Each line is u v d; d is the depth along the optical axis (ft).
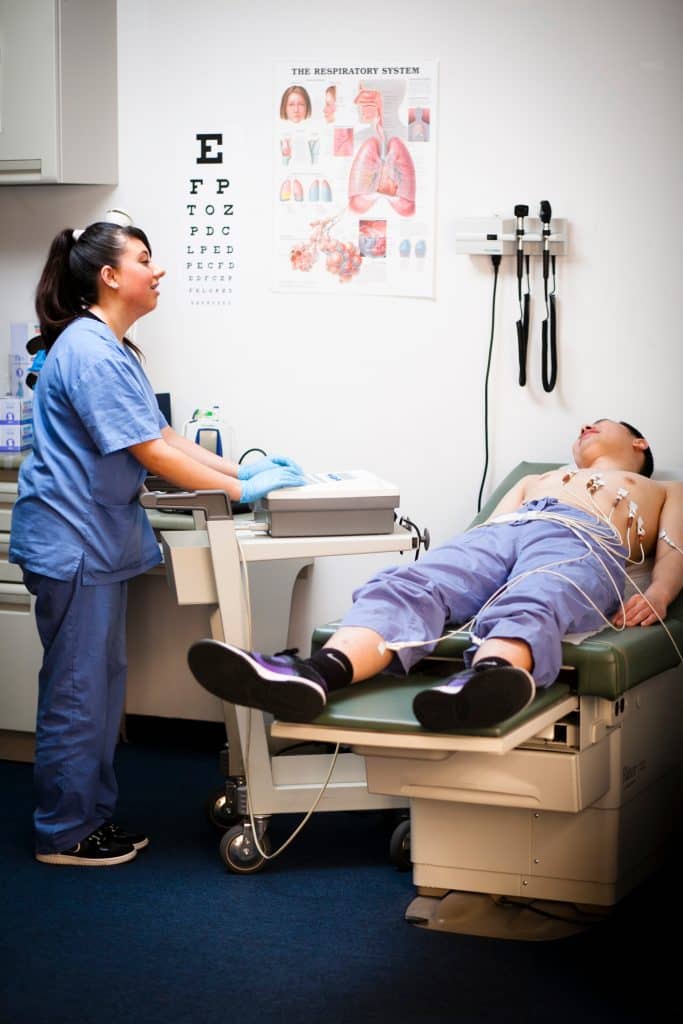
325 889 8.55
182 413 11.77
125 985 7.18
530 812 7.95
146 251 9.13
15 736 11.29
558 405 10.91
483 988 7.15
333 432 11.44
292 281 11.33
